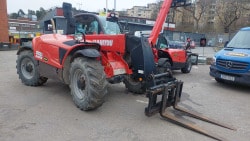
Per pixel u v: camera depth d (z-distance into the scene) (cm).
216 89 786
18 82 718
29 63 670
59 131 414
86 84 480
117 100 594
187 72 1114
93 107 489
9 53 1606
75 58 516
